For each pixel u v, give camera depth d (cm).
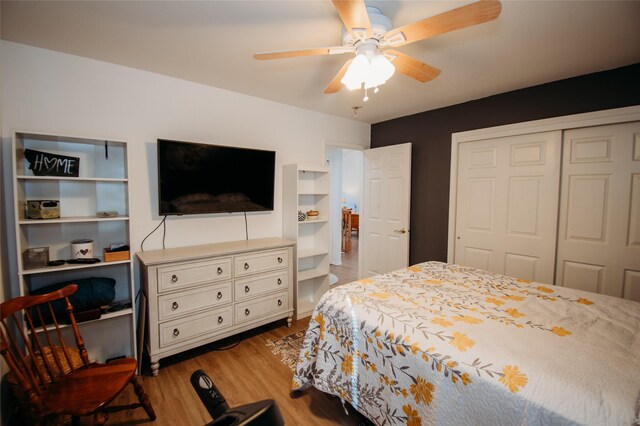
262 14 164
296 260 309
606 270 248
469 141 321
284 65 230
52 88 207
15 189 174
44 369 171
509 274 300
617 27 175
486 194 312
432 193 355
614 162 241
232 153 280
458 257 336
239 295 258
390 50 161
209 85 274
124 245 217
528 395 101
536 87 273
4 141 192
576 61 223
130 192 213
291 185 317
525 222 288
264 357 241
